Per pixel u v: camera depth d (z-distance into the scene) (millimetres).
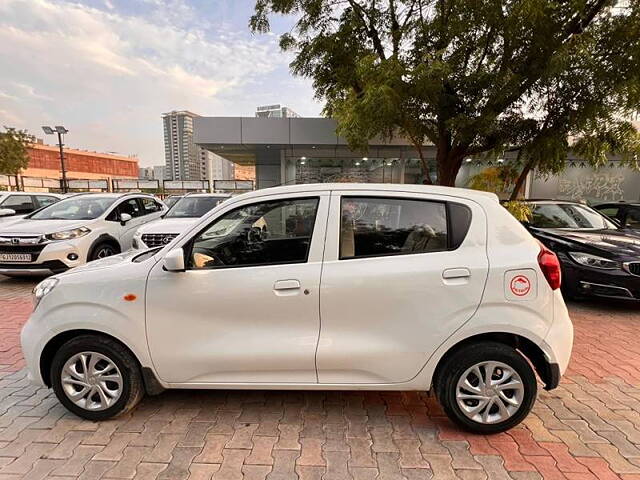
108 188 20250
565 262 5312
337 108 7672
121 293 2539
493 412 2490
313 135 12219
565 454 2340
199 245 2604
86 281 2598
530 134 6641
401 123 6656
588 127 6191
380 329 2463
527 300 2395
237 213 2633
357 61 7020
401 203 2574
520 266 2402
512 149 7227
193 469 2209
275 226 2596
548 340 2400
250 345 2506
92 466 2229
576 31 5664
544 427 2611
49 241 6133
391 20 7426
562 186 14406
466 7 5945
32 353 2617
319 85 8508
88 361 2617
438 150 7594
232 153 15078
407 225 2541
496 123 6488
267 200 2631
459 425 2523
